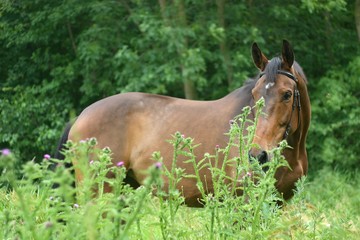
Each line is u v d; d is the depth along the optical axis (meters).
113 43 22.89
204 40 21.31
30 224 3.68
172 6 20.80
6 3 23.81
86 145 3.94
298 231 5.78
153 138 9.13
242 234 4.93
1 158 3.45
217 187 5.13
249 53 21.50
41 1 24.50
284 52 8.24
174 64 20.45
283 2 22.95
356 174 19.30
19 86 23.75
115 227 3.81
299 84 8.44
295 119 8.23
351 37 24.06
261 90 8.04
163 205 4.95
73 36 25.48
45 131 22.55
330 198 14.11
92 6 21.98
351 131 21.05
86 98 23.45
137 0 21.38
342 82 21.81
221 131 8.68
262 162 7.64
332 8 22.03
